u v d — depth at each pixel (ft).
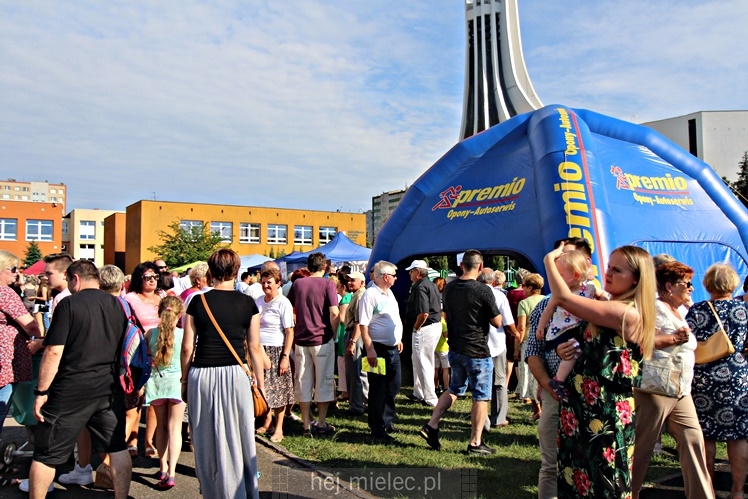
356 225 186.39
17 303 15.64
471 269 18.56
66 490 15.96
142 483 16.53
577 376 10.90
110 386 13.78
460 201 32.27
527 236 27.22
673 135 231.50
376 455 18.42
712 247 29.12
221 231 165.27
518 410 25.34
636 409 13.37
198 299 13.70
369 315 20.30
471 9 234.99
